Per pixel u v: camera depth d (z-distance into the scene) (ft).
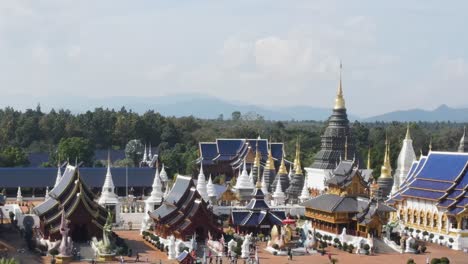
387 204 495.41
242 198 599.98
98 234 423.23
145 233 459.32
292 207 549.54
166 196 476.95
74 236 421.18
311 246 428.15
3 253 389.19
